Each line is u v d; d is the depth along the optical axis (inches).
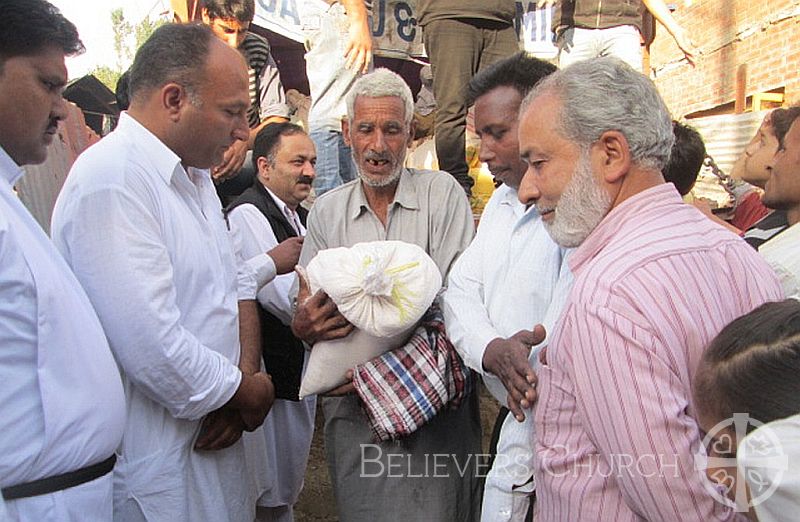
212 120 76.0
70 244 69.9
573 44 175.0
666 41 355.9
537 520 60.7
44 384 58.0
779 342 41.3
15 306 56.7
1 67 59.7
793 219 82.6
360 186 96.5
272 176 132.7
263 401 82.4
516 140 77.9
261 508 118.9
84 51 65.9
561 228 57.2
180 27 76.6
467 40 145.1
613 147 54.2
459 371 82.1
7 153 62.6
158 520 74.5
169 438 75.5
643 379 47.3
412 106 94.1
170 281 71.4
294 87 227.9
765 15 267.7
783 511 39.7
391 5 173.9
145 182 72.8
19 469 57.0
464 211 94.4
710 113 312.2
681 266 50.4
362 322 76.6
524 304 74.7
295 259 103.4
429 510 87.9
